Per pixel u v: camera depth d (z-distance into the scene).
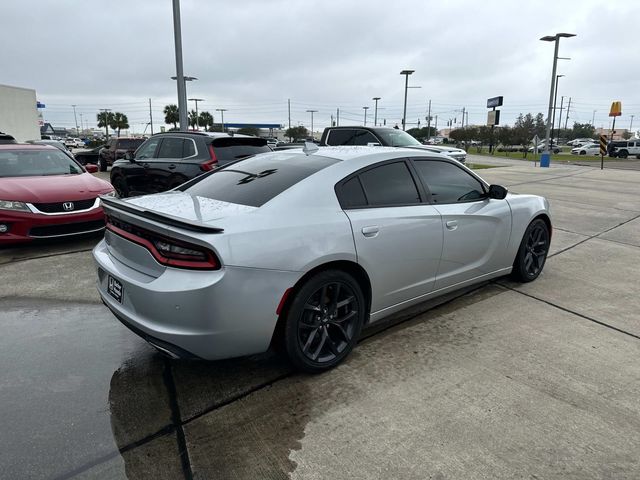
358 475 2.15
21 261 5.62
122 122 86.44
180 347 2.54
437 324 3.80
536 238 4.81
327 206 2.99
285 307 2.78
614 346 3.43
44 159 7.43
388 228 3.21
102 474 2.16
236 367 3.13
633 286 4.82
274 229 2.70
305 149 3.81
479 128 68.50
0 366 3.13
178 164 7.61
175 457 2.27
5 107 27.81
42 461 2.23
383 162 3.44
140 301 2.61
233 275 2.50
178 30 12.80
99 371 3.08
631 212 9.60
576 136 110.31
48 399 2.75
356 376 3.00
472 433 2.44
